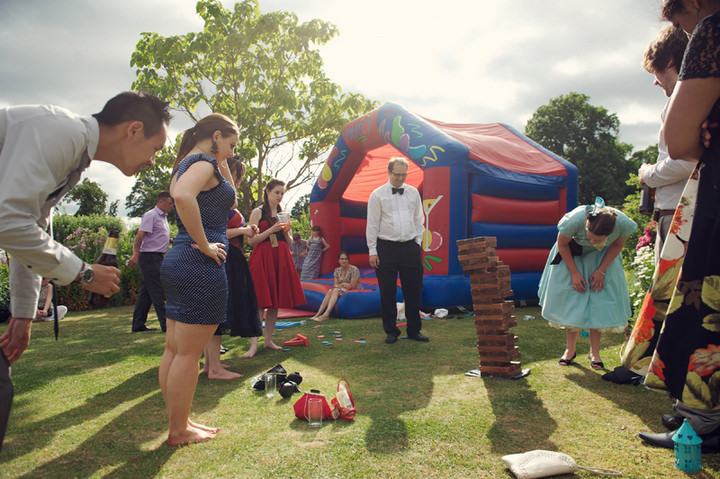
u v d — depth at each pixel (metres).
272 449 2.32
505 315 3.62
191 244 2.39
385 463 2.15
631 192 36.84
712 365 1.67
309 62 14.06
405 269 5.17
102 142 1.77
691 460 2.04
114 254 2.70
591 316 3.75
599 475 2.02
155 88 13.10
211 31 13.16
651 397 3.08
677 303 1.75
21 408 3.02
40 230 1.52
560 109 38.69
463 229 7.36
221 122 2.56
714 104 1.62
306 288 7.80
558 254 3.95
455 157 7.31
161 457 2.25
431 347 4.77
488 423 2.64
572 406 2.92
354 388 3.36
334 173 10.02
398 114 8.34
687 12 1.76
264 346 4.91
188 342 2.36
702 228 1.68
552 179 8.51
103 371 3.98
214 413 2.89
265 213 4.81
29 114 1.55
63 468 2.15
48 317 7.35
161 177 13.98
